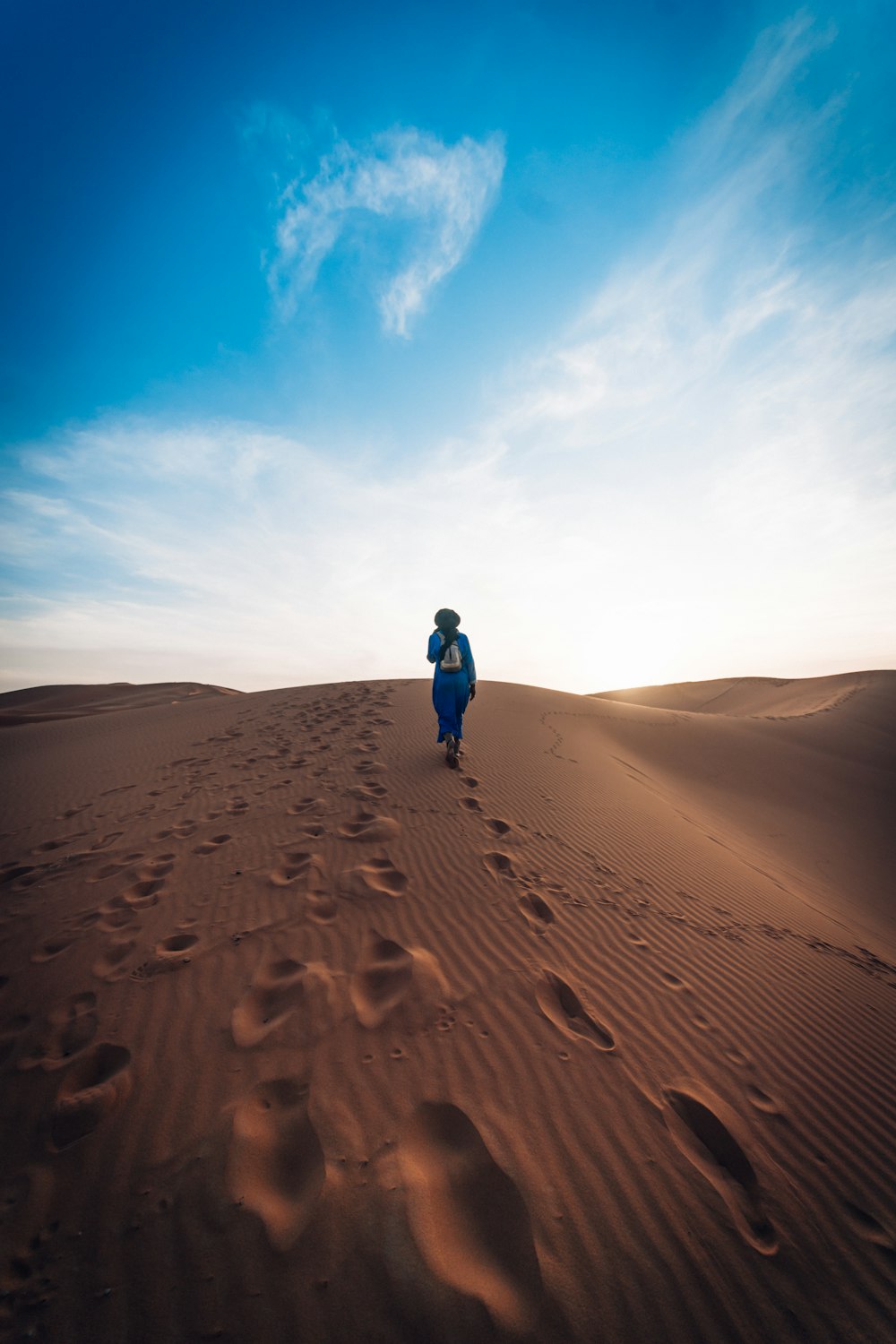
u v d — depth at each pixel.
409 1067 2.30
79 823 5.59
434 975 2.94
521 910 3.78
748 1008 3.13
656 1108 2.23
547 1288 1.55
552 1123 2.10
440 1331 1.41
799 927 4.68
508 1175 1.87
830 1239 1.81
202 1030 2.47
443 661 6.79
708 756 13.41
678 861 5.51
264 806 5.53
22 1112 2.05
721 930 4.12
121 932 3.30
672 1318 1.52
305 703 11.91
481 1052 2.42
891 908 7.69
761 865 6.92
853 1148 2.23
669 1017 2.90
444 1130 2.04
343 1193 1.74
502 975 3.01
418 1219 1.69
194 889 3.83
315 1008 2.62
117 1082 2.16
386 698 11.71
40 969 2.97
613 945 3.54
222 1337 1.38
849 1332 1.54
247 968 2.94
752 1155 2.10
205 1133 1.95
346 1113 2.05
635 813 6.82
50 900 3.79
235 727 10.25
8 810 6.31
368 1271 1.53
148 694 32.78
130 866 4.28
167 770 7.55
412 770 6.74
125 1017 2.55
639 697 38.94
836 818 11.30
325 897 3.71
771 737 15.48
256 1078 2.20
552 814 5.93
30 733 12.69
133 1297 1.47
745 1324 1.54
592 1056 2.48
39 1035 2.46
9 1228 1.64
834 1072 2.72
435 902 3.74
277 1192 1.76
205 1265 1.54
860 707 19.81
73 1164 1.84
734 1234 1.78
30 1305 1.45
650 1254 1.68
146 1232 1.63
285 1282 1.50
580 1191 1.85
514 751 8.38
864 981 3.88
